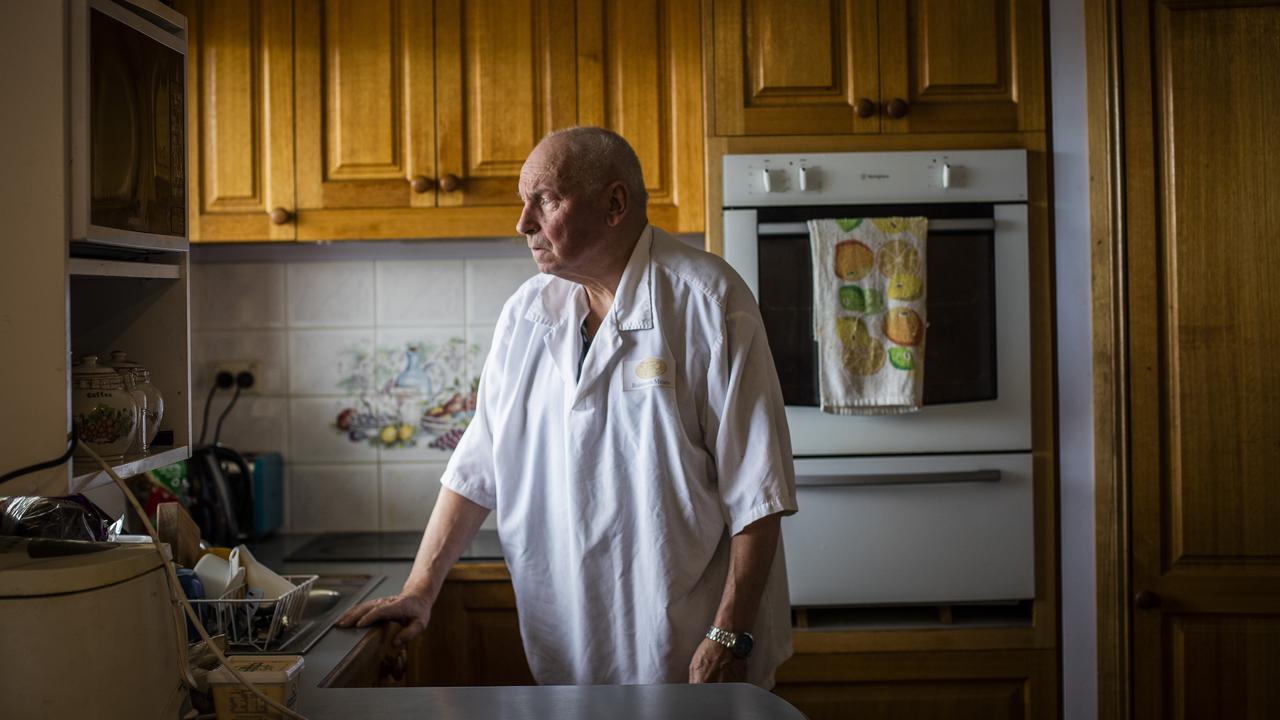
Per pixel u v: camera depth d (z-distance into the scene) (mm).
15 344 1023
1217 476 2080
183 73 1253
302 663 1050
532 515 1574
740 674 1462
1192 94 2068
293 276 2488
